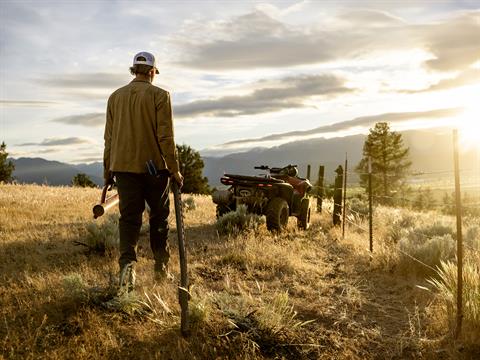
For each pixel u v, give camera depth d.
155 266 5.25
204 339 3.88
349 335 4.34
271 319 4.20
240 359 3.67
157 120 4.62
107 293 4.43
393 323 4.69
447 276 5.20
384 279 6.30
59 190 17.61
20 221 9.29
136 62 4.82
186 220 10.89
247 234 8.69
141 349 3.70
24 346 3.56
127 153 4.69
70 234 8.07
